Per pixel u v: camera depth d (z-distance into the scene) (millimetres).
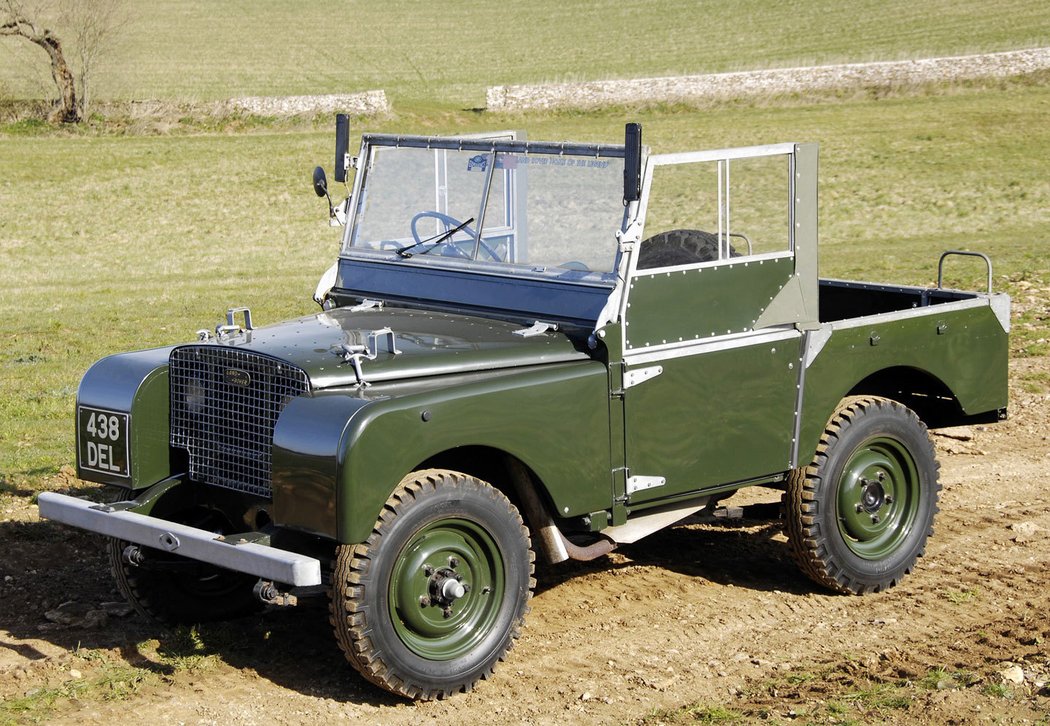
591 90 46281
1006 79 44031
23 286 21297
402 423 4586
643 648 5449
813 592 6176
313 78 53094
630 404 5301
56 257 24953
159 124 43688
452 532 4898
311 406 4633
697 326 5473
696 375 5480
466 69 55062
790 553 6250
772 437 5770
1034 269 17609
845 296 7332
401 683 4766
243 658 5332
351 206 6316
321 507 4543
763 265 5637
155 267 23594
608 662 5293
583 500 5199
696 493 5613
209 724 4672
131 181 33094
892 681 5031
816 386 5863
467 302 5773
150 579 5613
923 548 6312
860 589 6098
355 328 5461
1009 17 55906
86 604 5969
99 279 22141
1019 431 9305
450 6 68812
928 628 5668
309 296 18391
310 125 44281
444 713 4797
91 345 14047
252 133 43281
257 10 68250
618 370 5238
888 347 6098
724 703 4867
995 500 7695
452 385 4844
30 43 51656
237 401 5098
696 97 45625
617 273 5203
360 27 64125
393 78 53219
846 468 6008
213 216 29141
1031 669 5031
